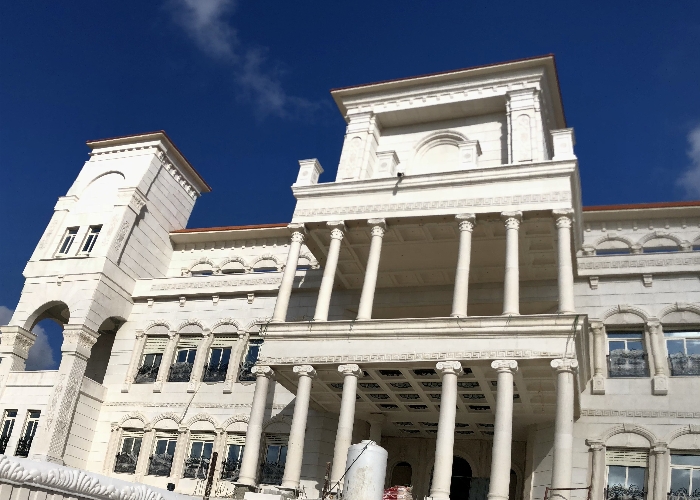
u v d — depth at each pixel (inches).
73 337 1320.1
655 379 1029.8
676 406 1003.9
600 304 1118.4
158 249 1579.7
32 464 380.8
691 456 967.6
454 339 880.9
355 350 925.8
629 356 1072.8
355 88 1278.3
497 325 867.4
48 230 1502.2
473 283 1178.6
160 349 1407.5
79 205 1539.1
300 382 935.7
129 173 1552.7
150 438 1295.5
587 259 1151.6
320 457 1144.8
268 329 992.2
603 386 1049.5
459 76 1216.2
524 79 1172.5
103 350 1510.8
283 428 1202.6
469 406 1052.5
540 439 1056.8
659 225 1212.5
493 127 1192.8
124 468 1284.4
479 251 1088.8
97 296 1370.6
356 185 1084.5
